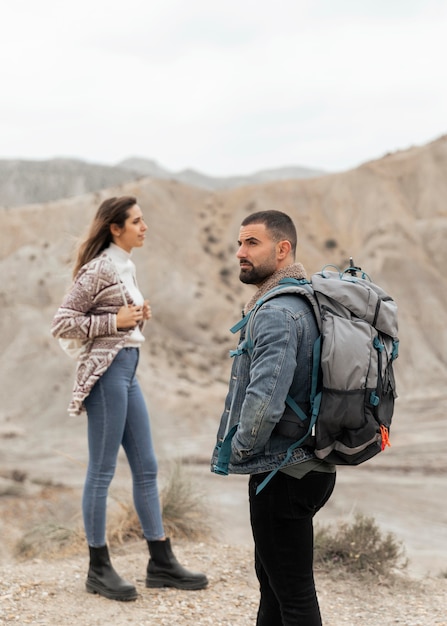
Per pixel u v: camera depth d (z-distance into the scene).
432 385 50.19
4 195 129.12
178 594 4.45
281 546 2.97
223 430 3.07
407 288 57.78
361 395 2.80
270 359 2.79
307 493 2.94
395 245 61.78
